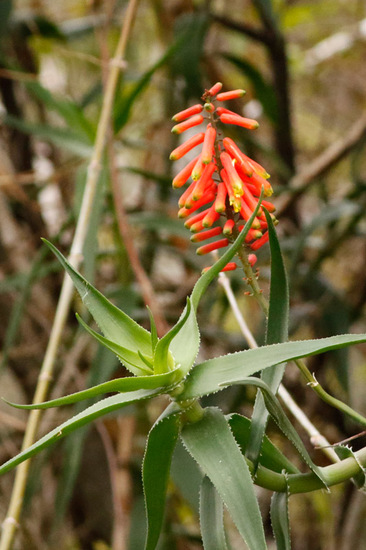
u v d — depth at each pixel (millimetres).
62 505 1790
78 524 2512
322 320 2320
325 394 1168
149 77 1904
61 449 2457
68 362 2150
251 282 1163
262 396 1154
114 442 2410
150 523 1158
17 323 1943
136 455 2367
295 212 2682
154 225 2068
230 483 1086
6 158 2627
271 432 2289
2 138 2662
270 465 1168
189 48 2354
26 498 1981
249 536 1068
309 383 1167
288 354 1098
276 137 2682
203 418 1122
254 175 1163
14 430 2512
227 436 1106
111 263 2670
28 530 2352
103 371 1735
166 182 2180
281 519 1140
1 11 2348
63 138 2006
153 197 2637
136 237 2660
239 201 1144
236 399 2129
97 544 2523
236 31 2480
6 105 2670
